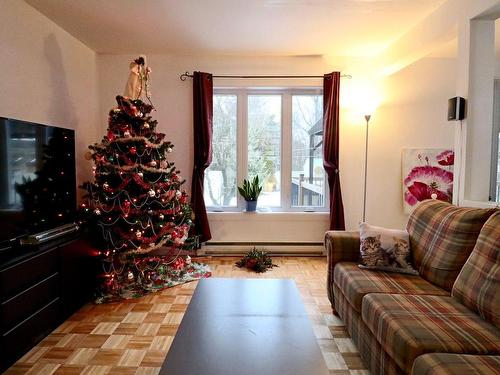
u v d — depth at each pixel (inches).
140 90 128.3
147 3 109.0
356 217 167.8
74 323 97.9
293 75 162.2
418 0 107.3
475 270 68.4
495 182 163.8
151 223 122.8
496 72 168.2
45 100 118.5
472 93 95.8
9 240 85.4
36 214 95.8
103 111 159.9
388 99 164.4
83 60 145.4
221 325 62.9
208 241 163.8
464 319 62.7
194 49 152.4
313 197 171.2
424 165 165.3
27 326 82.2
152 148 124.1
